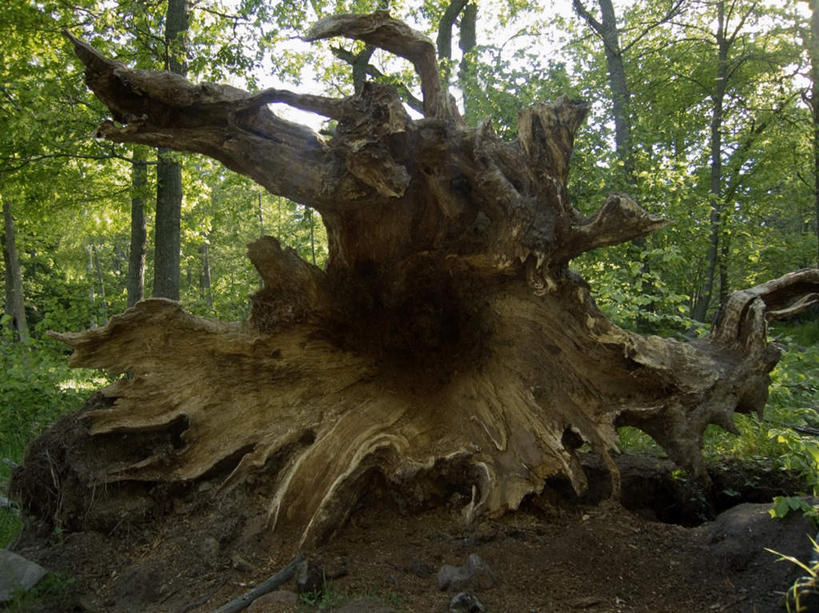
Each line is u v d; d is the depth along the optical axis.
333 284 4.31
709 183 14.50
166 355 4.34
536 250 3.69
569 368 4.25
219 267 17.64
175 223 10.98
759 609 2.95
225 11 11.75
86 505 4.01
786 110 15.62
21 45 10.84
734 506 4.35
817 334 13.52
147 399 4.29
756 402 4.23
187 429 4.28
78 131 10.38
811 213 19.91
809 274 4.52
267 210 20.52
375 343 4.52
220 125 3.52
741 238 15.21
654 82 14.84
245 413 4.35
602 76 11.57
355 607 2.85
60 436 4.34
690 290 14.97
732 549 3.41
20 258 22.59
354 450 3.93
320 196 3.56
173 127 3.49
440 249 4.12
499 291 4.27
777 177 15.27
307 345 4.41
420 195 3.86
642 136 9.65
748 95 15.05
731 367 4.18
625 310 6.62
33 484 4.27
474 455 3.94
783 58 14.16
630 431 6.23
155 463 4.11
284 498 3.73
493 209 3.69
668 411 4.03
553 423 4.02
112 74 3.25
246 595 3.10
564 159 3.71
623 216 3.70
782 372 5.85
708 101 15.23
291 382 4.45
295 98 3.39
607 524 3.83
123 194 12.49
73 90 10.07
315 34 3.76
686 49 14.99
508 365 4.35
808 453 4.59
